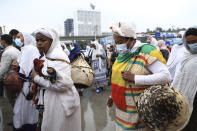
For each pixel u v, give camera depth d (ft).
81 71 7.48
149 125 2.88
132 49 5.87
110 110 14.66
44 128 6.47
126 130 5.76
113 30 5.88
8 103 17.30
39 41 6.59
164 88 2.93
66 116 6.66
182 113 2.75
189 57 6.89
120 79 5.84
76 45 8.39
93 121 12.62
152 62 5.41
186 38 6.82
